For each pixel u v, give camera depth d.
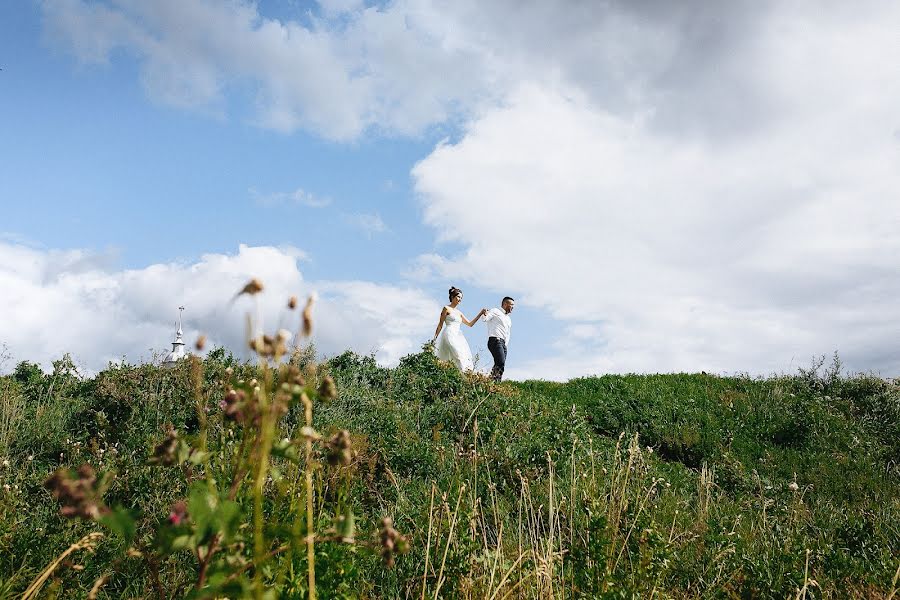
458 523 3.39
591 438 8.33
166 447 1.49
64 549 3.46
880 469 9.06
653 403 11.74
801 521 5.77
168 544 1.33
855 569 4.43
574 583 3.43
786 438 10.41
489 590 2.97
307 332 1.39
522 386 14.23
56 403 7.89
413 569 3.33
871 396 12.42
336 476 2.94
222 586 1.35
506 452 6.67
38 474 5.38
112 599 3.20
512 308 14.98
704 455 9.41
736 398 12.29
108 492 3.98
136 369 8.13
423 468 6.18
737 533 4.77
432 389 10.14
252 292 1.31
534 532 4.45
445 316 13.95
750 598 4.09
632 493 5.02
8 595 2.89
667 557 3.49
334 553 2.16
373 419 7.70
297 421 3.60
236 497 2.03
